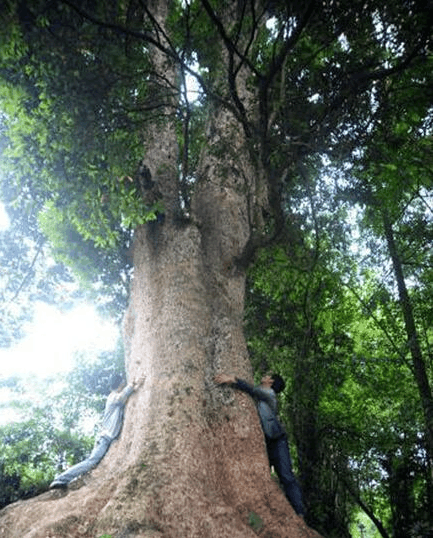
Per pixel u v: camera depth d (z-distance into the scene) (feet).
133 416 21.79
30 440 52.80
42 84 23.21
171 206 27.76
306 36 25.39
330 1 23.85
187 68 22.48
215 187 29.01
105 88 24.18
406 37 24.44
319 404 45.19
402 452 46.60
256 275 38.63
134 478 18.04
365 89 26.20
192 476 18.54
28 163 25.70
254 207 26.25
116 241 32.94
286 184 34.99
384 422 47.93
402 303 45.91
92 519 17.13
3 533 18.06
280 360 40.65
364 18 24.84
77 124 23.97
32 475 52.26
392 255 47.42
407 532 44.21
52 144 24.35
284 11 24.57
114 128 25.22
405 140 29.14
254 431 21.42
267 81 21.71
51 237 33.99
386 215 42.73
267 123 23.40
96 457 21.94
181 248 25.96
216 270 26.32
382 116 29.04
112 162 24.89
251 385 23.08
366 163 29.25
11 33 21.90
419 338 46.65
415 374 43.47
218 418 21.35
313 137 27.86
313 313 45.83
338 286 48.14
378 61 26.86
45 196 28.19
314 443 40.88
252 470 20.07
